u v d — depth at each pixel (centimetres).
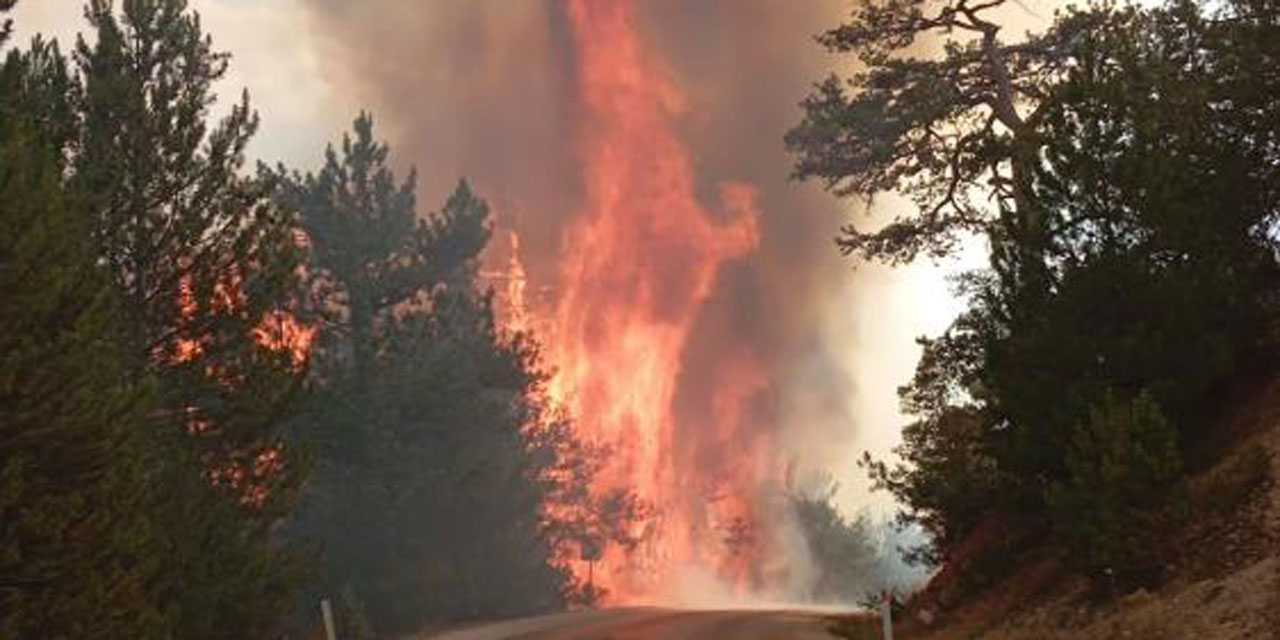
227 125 2638
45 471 1452
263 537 2386
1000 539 2180
